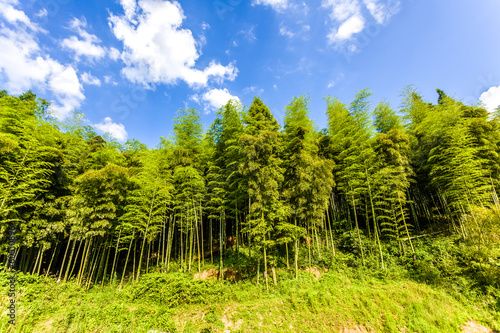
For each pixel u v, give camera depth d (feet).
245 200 46.09
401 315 24.84
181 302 28.45
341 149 52.19
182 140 48.42
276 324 24.18
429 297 27.99
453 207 45.44
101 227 36.32
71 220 35.55
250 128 40.98
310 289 30.86
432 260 35.94
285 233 37.83
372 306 26.05
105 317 22.36
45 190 35.14
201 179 43.55
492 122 46.21
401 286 31.32
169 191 42.93
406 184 40.57
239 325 24.13
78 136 46.50
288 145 45.16
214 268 43.27
